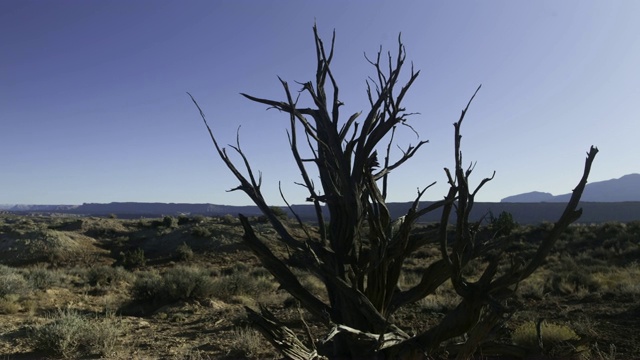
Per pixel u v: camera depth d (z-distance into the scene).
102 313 14.49
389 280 4.72
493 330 4.00
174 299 16.03
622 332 9.43
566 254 28.86
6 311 13.88
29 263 40.59
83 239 48.34
